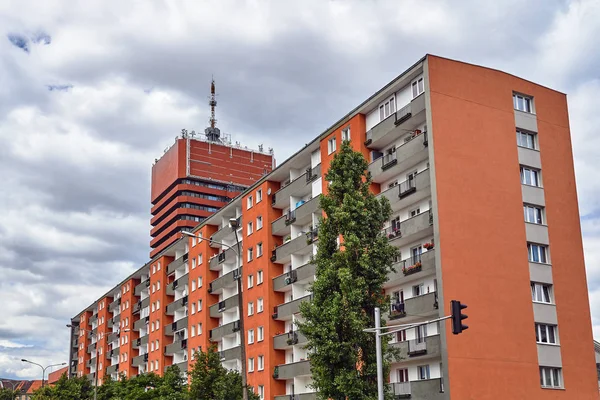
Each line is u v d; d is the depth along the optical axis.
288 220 59.50
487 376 41.38
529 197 46.84
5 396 156.25
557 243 47.19
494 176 45.53
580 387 45.06
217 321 74.38
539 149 48.41
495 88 47.34
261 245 63.56
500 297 43.34
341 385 34.53
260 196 65.31
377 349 31.77
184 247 87.94
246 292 65.25
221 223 76.88
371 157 50.41
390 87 48.22
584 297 47.28
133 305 101.81
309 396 53.53
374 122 50.56
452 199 43.38
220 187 167.88
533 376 43.12
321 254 37.84
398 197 46.47
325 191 53.97
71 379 94.81
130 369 99.06
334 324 35.38
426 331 44.66
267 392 58.78
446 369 40.22
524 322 43.84
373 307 36.41
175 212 165.00
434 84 44.69
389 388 36.81
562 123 50.28
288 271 60.75
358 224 37.25
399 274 45.34
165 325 88.38
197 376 52.12
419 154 45.16
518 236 45.41
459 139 44.72
